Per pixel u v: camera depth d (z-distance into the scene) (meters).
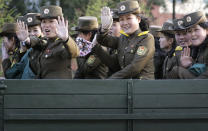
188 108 8.12
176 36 10.55
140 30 9.89
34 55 10.41
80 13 22.67
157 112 8.09
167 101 8.10
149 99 8.09
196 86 8.12
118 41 10.21
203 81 8.12
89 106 8.05
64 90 8.02
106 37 9.95
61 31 9.12
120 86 8.09
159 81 8.11
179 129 8.16
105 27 9.62
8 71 11.18
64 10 24.75
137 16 9.91
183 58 9.50
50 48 10.02
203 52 9.34
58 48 9.85
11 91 7.95
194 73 9.06
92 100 8.05
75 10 22.56
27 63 10.59
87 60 11.63
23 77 10.47
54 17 9.97
